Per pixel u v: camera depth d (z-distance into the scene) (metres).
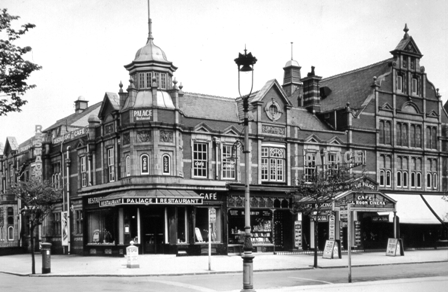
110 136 38.81
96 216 39.53
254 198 38.25
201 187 35.66
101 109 40.28
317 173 35.38
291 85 55.59
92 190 38.78
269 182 40.31
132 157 35.06
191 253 35.00
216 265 29.34
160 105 35.44
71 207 44.66
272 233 38.62
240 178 39.09
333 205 33.19
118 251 35.75
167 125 35.31
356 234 42.06
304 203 31.84
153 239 35.19
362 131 45.25
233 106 41.72
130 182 34.75
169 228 34.75
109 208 37.81
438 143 49.91
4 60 15.96
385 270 28.17
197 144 37.88
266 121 40.69
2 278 26.16
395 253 36.84
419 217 43.84
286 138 41.38
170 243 34.59
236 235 37.88
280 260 32.78
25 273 28.00
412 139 48.34
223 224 36.41
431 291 18.86
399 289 19.39
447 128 51.06
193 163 37.44
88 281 22.92
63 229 44.31
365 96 46.78
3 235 51.03
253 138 39.88
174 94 36.16
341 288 19.72
